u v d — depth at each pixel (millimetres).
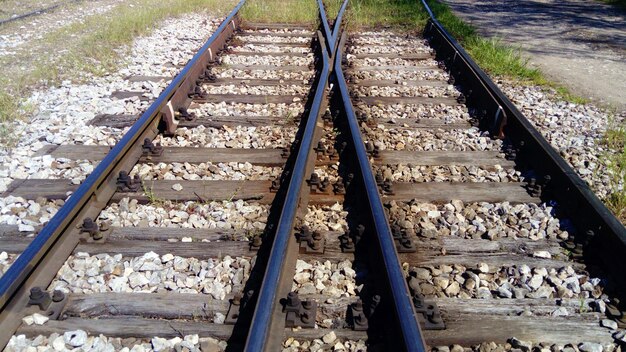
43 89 6383
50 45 8055
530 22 11258
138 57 7730
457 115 6043
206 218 3955
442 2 13234
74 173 4570
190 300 3109
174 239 3689
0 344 2777
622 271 3299
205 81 6848
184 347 2797
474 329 2967
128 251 3516
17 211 3996
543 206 4176
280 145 5125
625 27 10945
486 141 5359
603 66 8219
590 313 3105
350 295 3209
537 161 4691
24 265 3020
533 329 2975
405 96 6559
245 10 10352
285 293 3090
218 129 5492
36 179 4445
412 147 5211
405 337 2537
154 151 4820
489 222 3973
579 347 2891
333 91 6297
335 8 10695
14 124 5395
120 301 3090
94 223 3635
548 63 8328
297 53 8156
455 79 7160
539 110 6223
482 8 12727
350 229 3795
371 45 8797
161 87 6570
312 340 2873
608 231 3486
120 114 5797
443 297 3201
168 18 10188
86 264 3387
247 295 3004
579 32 10477
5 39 8508
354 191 4230
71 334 2836
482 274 3426
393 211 4066
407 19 10367
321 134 5242
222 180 4445
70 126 5406
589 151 5180
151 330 2898
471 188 4418
